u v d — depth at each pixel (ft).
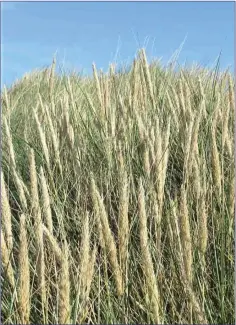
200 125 3.58
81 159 3.52
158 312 2.16
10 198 3.35
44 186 2.34
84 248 2.03
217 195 2.88
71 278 2.34
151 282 2.14
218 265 2.65
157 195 2.64
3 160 3.67
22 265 2.01
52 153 3.71
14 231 2.88
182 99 3.50
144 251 2.13
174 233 2.33
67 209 3.15
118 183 3.00
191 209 2.77
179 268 2.29
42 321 2.35
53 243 1.99
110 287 2.39
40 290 2.23
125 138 3.45
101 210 2.21
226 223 2.76
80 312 2.09
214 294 2.48
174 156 3.69
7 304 2.33
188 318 2.23
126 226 2.26
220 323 2.32
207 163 3.27
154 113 3.76
